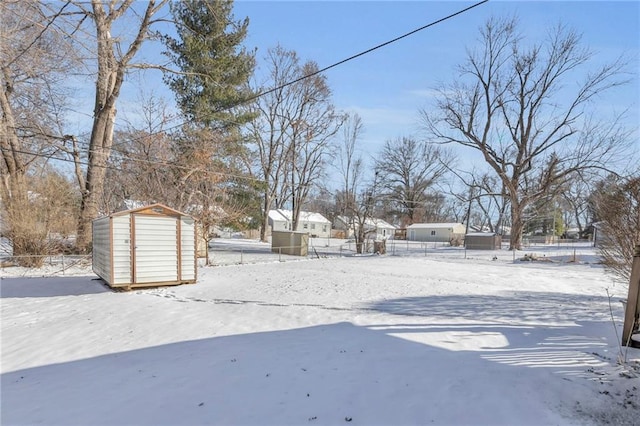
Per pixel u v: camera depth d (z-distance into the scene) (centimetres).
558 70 2788
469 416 296
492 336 515
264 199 3484
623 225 654
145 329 595
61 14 1258
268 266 1507
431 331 544
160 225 984
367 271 1325
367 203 3048
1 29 1105
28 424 302
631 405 312
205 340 526
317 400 327
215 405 322
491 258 2083
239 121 2438
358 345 480
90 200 1550
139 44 1593
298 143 3619
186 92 2231
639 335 430
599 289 1017
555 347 462
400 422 289
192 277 1030
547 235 4841
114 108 1608
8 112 1439
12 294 929
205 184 1833
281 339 519
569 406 312
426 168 5078
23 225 1343
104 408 325
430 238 4841
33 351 507
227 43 2302
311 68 3466
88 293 929
